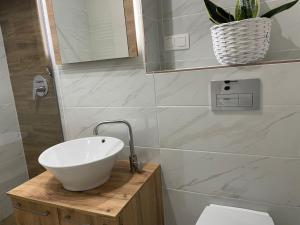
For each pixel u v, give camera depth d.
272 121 1.13
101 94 1.49
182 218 1.44
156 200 1.39
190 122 1.29
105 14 1.35
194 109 1.26
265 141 1.16
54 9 1.48
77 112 1.60
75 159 1.39
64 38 1.49
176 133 1.33
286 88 1.08
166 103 1.32
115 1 1.32
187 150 1.33
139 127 1.42
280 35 1.29
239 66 1.12
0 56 1.84
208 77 1.20
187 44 1.47
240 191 1.26
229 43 1.09
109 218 0.98
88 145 1.44
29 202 1.17
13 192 1.20
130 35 1.31
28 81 1.76
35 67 1.69
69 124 1.65
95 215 1.00
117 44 1.36
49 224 1.15
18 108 1.89
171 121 1.33
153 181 1.34
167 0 1.47
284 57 1.30
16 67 1.80
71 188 1.18
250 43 1.07
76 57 1.48
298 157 1.12
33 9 1.60
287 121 1.10
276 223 1.23
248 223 1.12
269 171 1.18
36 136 1.85
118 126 1.48
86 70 1.50
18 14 1.67
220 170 1.28
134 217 1.13
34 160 1.94
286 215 1.20
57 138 1.73
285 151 1.13
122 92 1.42
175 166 1.38
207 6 1.15
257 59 1.10
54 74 1.62
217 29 1.11
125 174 1.32
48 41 1.59
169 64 1.55
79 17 1.42
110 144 1.37
